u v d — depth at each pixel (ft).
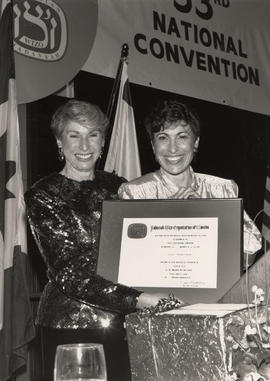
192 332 6.01
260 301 6.18
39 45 16.33
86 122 10.50
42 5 16.42
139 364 6.28
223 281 8.73
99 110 10.73
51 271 10.19
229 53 23.13
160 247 9.05
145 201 9.23
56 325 10.23
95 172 11.02
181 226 9.04
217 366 5.90
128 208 9.24
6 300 12.41
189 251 8.92
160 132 10.30
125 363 10.09
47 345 10.43
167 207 9.16
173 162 10.33
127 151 18.08
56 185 10.50
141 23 20.57
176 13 21.62
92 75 21.25
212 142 24.98
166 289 8.86
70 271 9.87
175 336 6.10
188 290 8.77
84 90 21.12
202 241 8.92
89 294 9.35
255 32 24.11
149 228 9.13
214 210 8.97
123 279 9.06
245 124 25.75
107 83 21.52
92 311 10.17
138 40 20.44
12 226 12.60
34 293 18.51
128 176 17.94
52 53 16.52
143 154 22.54
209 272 8.79
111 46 19.69
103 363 5.74
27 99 16.10
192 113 10.36
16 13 16.03
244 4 23.84
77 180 10.68
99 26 19.48
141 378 6.26
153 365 6.20
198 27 22.27
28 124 19.69
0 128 12.73
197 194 10.49
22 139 19.33
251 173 25.85
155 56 20.88
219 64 22.76
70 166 10.69
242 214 8.92
